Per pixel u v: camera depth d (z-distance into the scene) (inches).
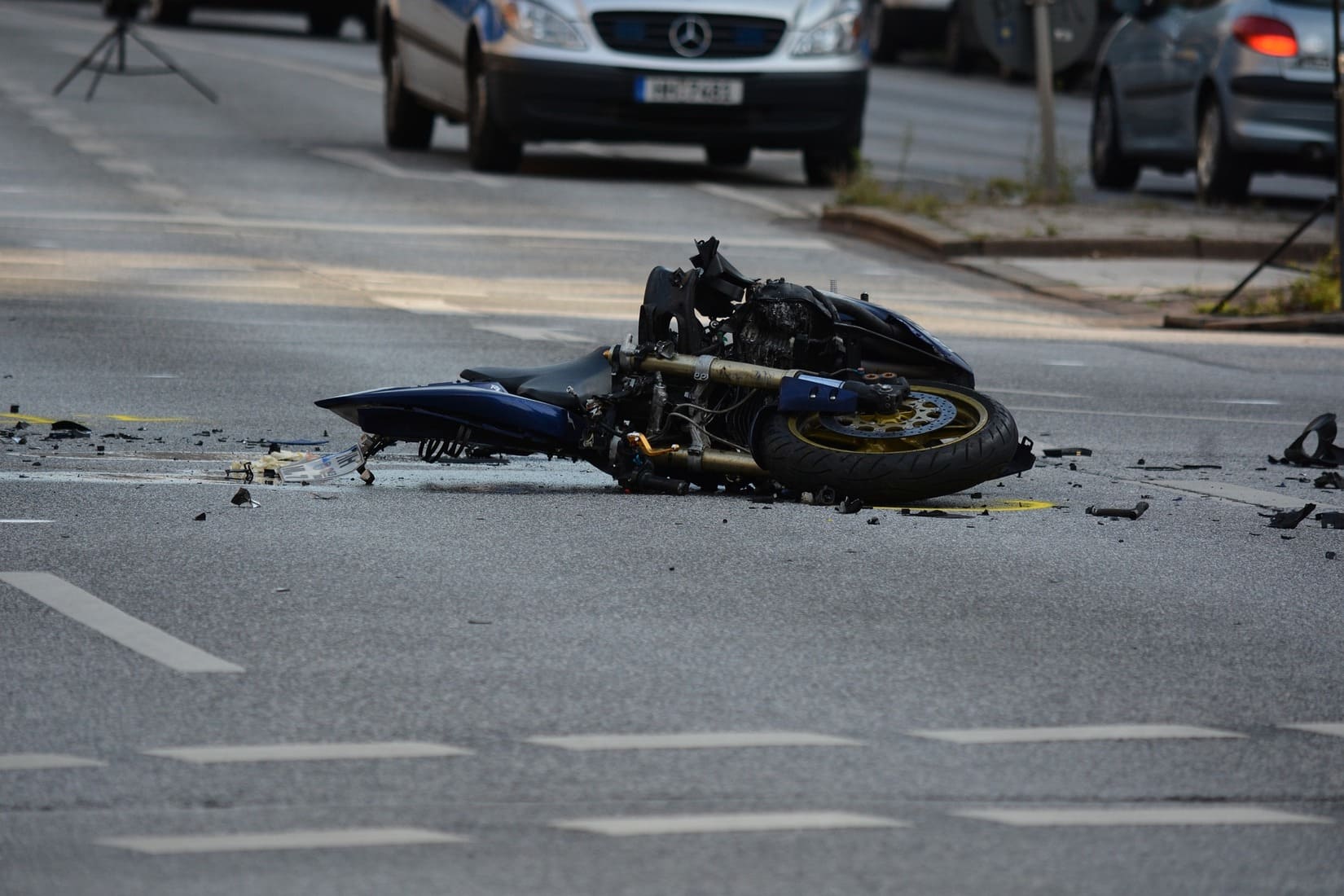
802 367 963.3
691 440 965.2
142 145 2773.1
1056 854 507.8
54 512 887.1
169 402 1217.4
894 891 479.8
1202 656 699.4
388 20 2940.5
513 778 554.9
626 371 978.1
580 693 633.6
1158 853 510.6
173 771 555.5
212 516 891.4
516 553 827.4
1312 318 1792.6
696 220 2370.8
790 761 573.3
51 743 577.0
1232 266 2137.1
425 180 2588.6
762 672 661.9
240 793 539.5
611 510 927.7
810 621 728.3
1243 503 1003.3
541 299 1779.0
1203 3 2536.9
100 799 533.6
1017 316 1836.9
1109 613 756.0
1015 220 2304.4
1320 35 2357.3
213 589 754.2
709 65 2539.4
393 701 622.2
